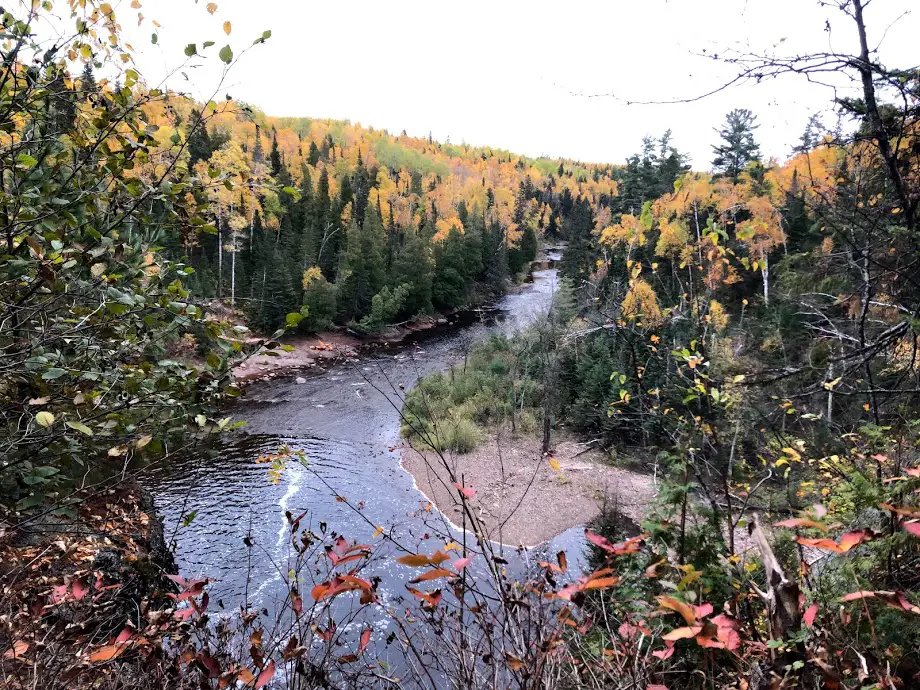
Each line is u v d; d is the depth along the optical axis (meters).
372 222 51.16
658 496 2.29
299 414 23.89
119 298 2.11
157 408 2.29
